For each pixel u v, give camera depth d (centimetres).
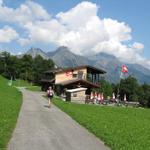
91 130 2580
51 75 10600
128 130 2786
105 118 3625
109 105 7138
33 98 6216
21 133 2272
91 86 9344
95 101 7125
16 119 2919
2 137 2028
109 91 14188
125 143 2130
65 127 2692
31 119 3023
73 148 1908
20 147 1844
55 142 2041
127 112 5141
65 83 9138
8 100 4903
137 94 16338
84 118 3344
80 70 9950
